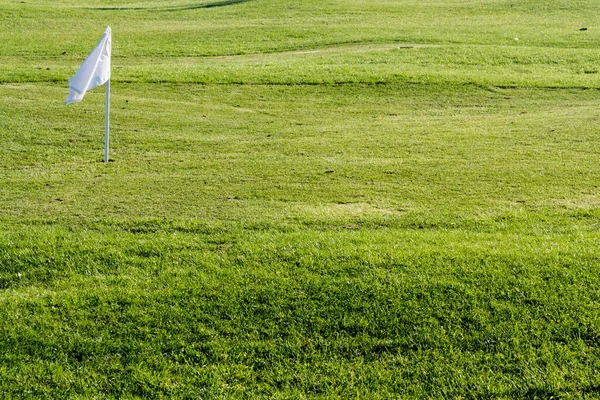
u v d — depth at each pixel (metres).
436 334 7.57
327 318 7.91
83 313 8.08
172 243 9.84
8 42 33.97
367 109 22.02
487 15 44.56
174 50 33.25
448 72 26.34
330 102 22.86
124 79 24.56
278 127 19.48
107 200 12.14
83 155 15.99
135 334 7.71
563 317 7.75
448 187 12.82
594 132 16.97
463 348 7.39
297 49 33.84
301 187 12.93
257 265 9.09
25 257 9.41
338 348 7.44
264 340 7.59
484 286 8.39
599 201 11.78
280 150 16.38
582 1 47.38
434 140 16.95
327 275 8.73
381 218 11.05
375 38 35.41
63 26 40.28
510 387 6.73
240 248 9.62
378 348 7.44
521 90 24.02
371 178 13.50
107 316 8.03
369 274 8.72
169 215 11.27
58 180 13.61
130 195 12.47
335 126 19.55
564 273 8.60
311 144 16.94
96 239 9.98
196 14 46.06
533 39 35.28
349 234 10.18
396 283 8.48
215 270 8.96
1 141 16.77
